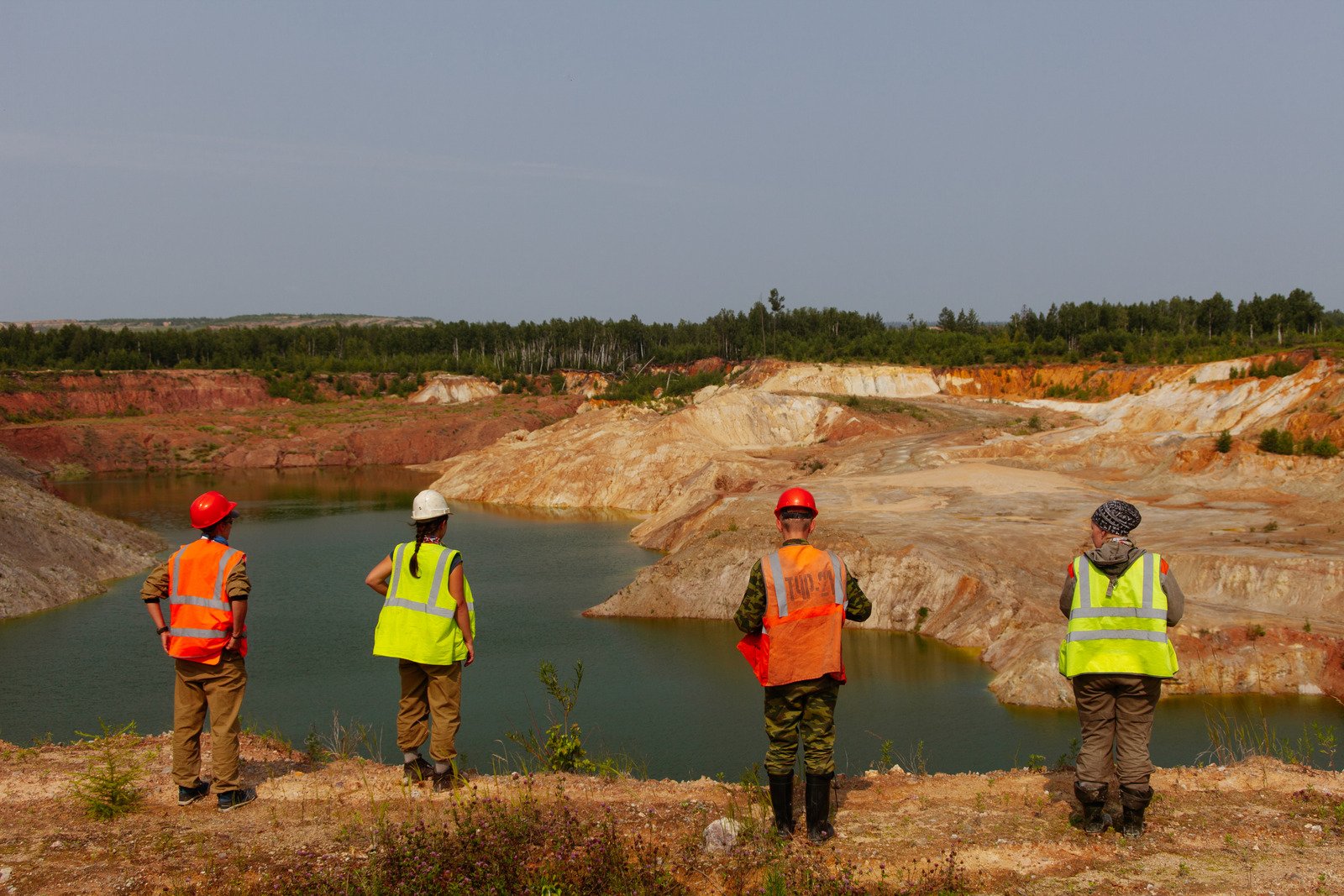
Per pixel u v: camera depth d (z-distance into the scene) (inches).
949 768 722.2
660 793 294.4
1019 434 2508.6
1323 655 935.7
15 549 1421.0
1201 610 1055.0
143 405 4227.4
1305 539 1283.2
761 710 888.9
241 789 286.5
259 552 1804.9
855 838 250.7
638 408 3427.7
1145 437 2164.1
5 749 358.9
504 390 4886.8
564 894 214.1
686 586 1322.6
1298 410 2124.8
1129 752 247.6
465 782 301.1
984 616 1152.2
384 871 218.8
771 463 2411.4
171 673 1031.6
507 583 1541.6
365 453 3772.1
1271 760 322.7
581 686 973.2
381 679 1011.3
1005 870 230.2
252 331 6038.4
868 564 1289.4
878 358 4028.1
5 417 3759.8
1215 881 222.2
